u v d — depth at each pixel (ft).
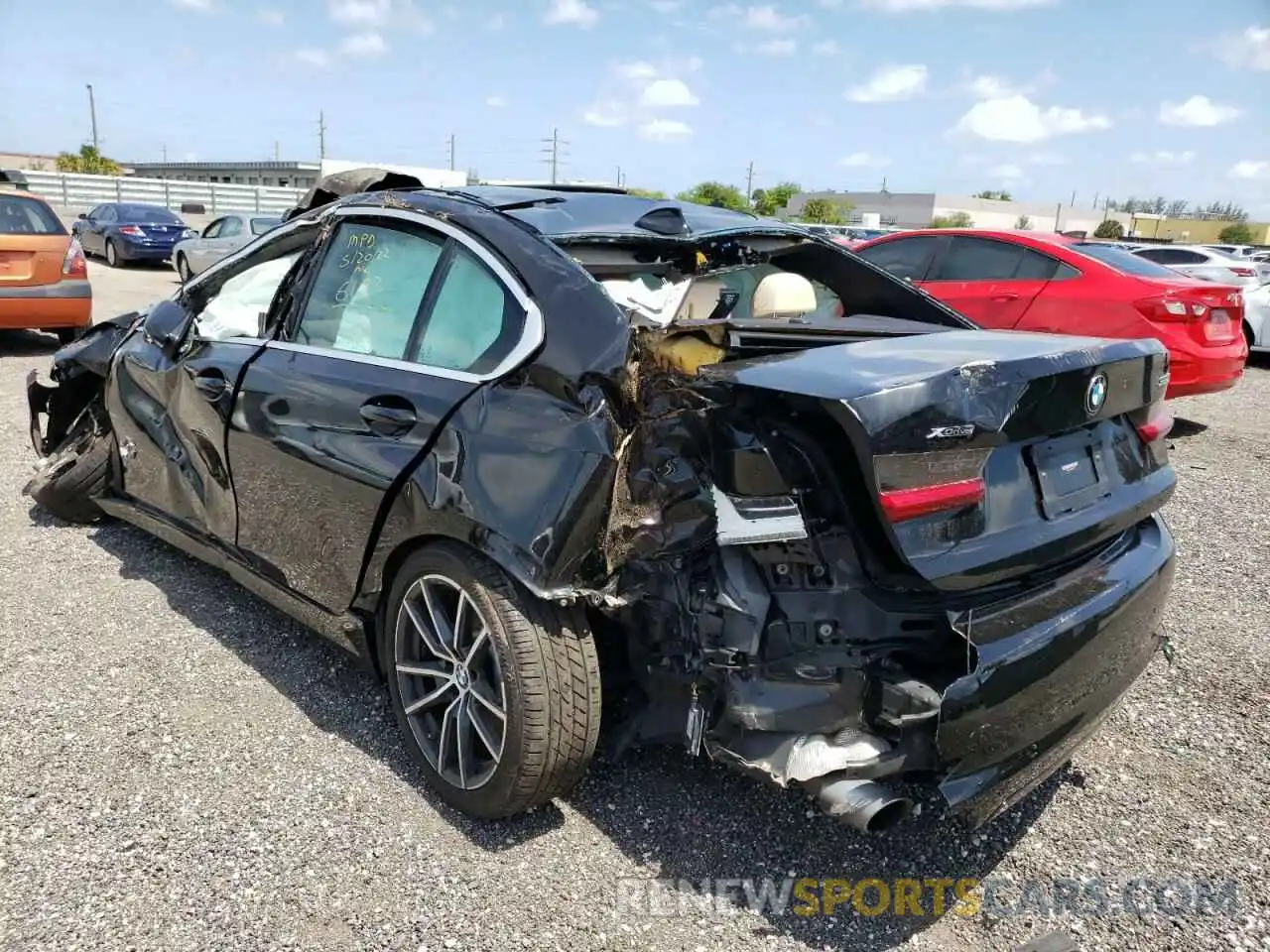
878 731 8.07
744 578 8.15
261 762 9.86
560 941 7.68
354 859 8.49
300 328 11.36
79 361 15.10
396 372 9.84
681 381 8.35
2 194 30.25
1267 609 14.66
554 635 8.34
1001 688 7.61
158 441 13.46
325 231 11.51
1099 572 8.84
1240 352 25.95
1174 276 26.08
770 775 7.97
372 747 10.23
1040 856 8.99
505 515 8.23
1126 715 11.58
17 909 7.72
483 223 9.91
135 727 10.38
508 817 9.11
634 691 9.09
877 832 7.70
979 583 7.80
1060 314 26.12
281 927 7.68
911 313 12.87
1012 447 8.18
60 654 11.88
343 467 9.83
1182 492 21.20
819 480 8.05
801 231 12.17
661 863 8.64
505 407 8.68
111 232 70.23
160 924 7.65
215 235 59.88
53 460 15.84
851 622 8.16
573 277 9.02
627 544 8.16
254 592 11.87
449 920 7.84
